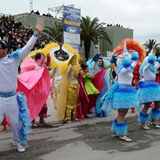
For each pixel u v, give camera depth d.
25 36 20.03
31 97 5.92
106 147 4.89
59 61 7.34
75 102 6.96
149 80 6.13
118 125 5.31
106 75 7.90
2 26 18.75
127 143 5.16
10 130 5.98
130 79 5.23
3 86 4.18
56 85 7.95
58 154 4.48
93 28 28.25
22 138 4.58
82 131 6.02
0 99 4.18
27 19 27.50
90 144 5.06
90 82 7.43
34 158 4.29
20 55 4.29
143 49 6.36
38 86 6.03
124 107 5.06
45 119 7.23
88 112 8.16
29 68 6.33
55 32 26.73
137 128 6.44
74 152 4.59
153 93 6.01
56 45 7.31
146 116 6.29
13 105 4.30
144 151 4.69
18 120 4.45
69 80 6.85
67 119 6.88
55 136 5.57
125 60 5.07
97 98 7.64
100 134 5.78
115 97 5.18
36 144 5.01
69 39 20.27
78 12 20.55
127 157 4.36
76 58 7.00
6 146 4.87
